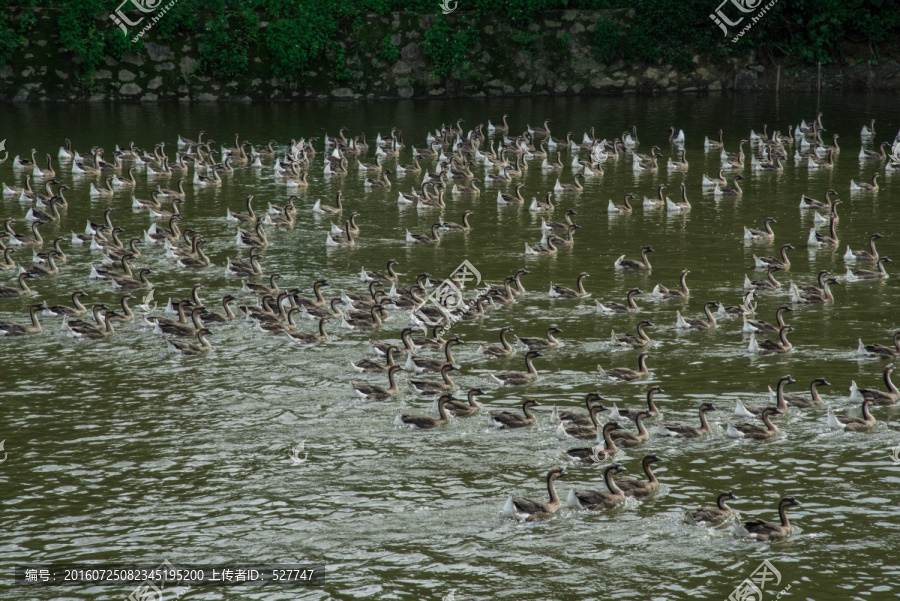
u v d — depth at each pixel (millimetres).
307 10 115188
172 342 40906
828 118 102812
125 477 30297
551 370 39156
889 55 122000
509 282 49469
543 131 97375
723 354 40562
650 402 34438
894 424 33875
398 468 30891
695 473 30609
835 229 60750
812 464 31047
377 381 37906
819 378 37031
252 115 106500
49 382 37719
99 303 47312
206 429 33625
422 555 26172
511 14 119375
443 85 120188
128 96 112000
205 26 113062
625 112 109312
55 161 83438
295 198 71750
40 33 109625
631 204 70062
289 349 41594
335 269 53438
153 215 65000
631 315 45625
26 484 29844
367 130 99125
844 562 25734
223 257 55812
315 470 30750
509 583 24953
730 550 26344
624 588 24734
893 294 48250
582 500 28375
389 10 118688
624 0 124000
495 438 33000
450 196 73938
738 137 94438
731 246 57469
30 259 55719
